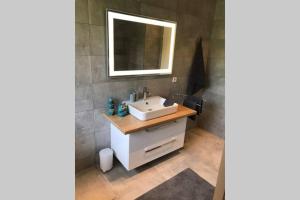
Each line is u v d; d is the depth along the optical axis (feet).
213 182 7.18
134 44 7.14
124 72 7.18
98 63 6.54
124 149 6.68
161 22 7.65
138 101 7.61
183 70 9.42
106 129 7.55
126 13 6.59
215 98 10.51
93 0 5.88
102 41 6.40
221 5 9.32
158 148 7.44
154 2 7.26
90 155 7.50
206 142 10.03
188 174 7.55
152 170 7.70
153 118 6.75
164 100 8.05
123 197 6.37
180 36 8.68
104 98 7.06
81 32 5.90
